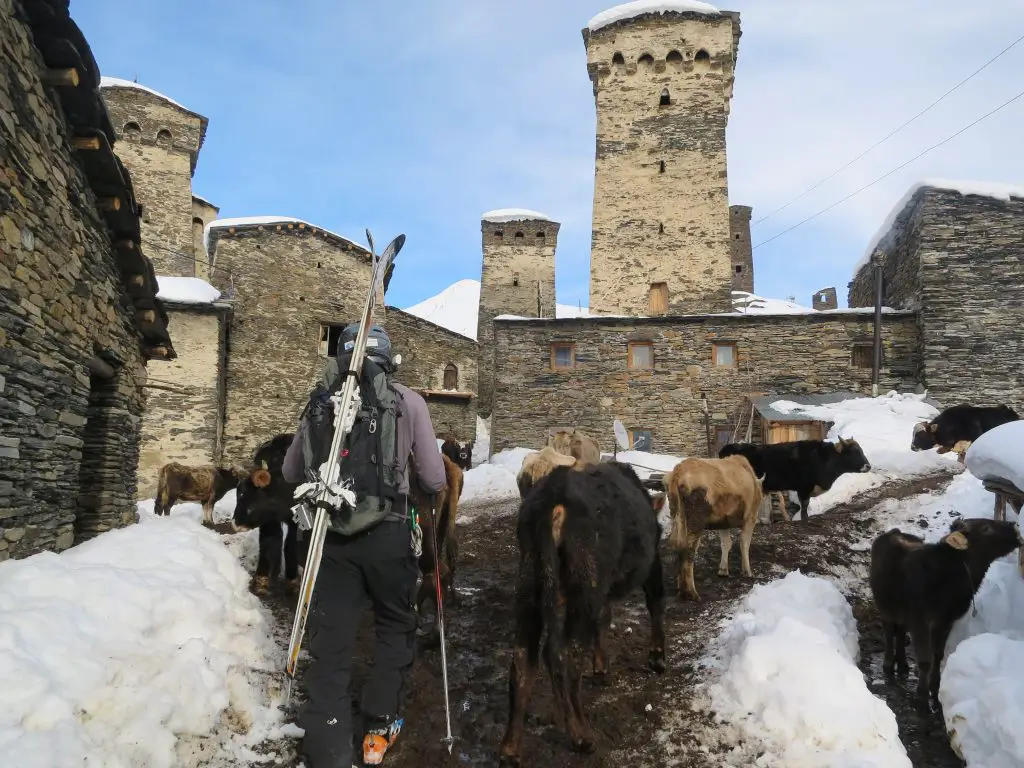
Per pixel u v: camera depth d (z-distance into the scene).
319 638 3.13
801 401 20.62
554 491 3.94
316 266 27.08
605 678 4.94
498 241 39.44
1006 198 20.27
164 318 8.59
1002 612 5.18
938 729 4.54
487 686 4.86
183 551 5.73
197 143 30.05
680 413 21.95
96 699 3.39
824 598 5.87
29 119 5.34
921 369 20.61
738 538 9.57
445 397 31.64
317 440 3.23
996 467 6.27
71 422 6.32
